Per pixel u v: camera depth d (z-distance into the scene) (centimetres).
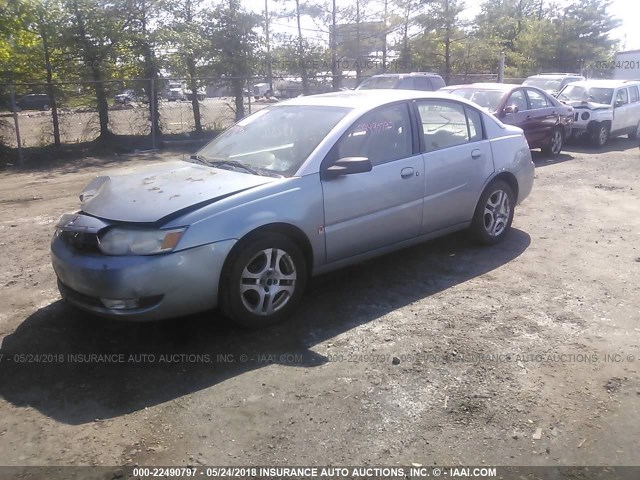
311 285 499
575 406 322
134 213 376
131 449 288
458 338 400
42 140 1458
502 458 281
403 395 332
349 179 450
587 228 675
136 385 344
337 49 2255
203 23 1677
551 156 1251
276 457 281
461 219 558
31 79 1426
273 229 407
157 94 1603
